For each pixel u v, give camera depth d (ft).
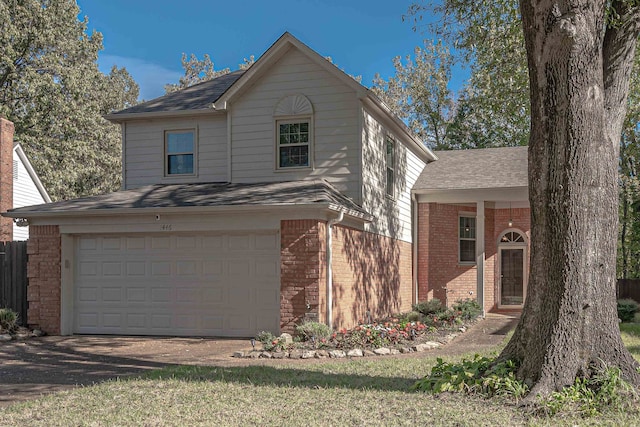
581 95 23.13
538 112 23.89
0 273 50.11
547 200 23.61
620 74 25.07
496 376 24.00
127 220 45.93
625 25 24.98
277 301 44.01
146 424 20.93
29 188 93.04
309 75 51.19
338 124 50.44
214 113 54.19
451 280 68.03
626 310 60.18
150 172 56.13
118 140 129.90
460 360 33.17
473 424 20.35
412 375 29.01
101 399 24.41
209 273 45.52
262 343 38.96
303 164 51.42
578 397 22.07
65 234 47.47
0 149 72.49
